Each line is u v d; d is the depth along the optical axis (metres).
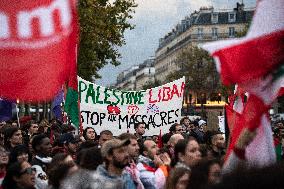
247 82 3.16
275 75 3.20
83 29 32.47
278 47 3.12
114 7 33.47
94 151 6.06
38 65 6.51
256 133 3.36
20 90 6.49
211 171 2.85
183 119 15.77
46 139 8.46
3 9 6.44
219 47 3.07
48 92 6.50
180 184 5.24
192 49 77.00
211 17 121.62
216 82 74.00
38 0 6.48
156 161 8.29
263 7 3.14
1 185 6.34
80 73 35.88
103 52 35.91
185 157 7.07
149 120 14.65
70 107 9.97
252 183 1.16
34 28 6.49
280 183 1.15
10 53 6.47
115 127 14.29
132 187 6.78
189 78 75.62
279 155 10.12
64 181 5.45
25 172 6.22
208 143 9.53
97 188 5.49
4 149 7.20
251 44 3.12
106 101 14.20
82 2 32.00
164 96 14.75
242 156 3.32
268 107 3.26
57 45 6.54
